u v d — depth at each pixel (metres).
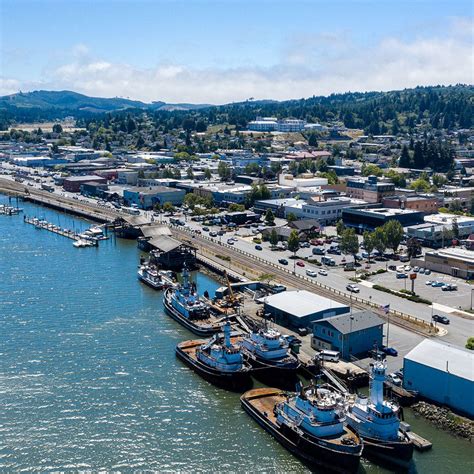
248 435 95.50
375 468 86.88
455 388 97.81
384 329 132.12
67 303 157.25
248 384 113.31
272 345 117.25
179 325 142.00
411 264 192.00
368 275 179.62
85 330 137.75
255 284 167.12
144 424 97.81
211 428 97.25
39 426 96.44
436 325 134.88
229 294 159.50
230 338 125.94
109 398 105.94
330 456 85.56
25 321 143.00
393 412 89.25
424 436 92.94
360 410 91.75
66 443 92.00
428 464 86.38
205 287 175.00
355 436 89.44
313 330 125.38
